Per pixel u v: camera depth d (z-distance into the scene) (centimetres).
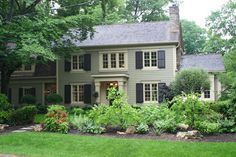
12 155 1059
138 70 3148
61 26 2536
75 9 2828
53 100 3078
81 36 2931
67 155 1056
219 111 1611
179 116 1392
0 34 2073
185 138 1239
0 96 1877
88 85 3253
